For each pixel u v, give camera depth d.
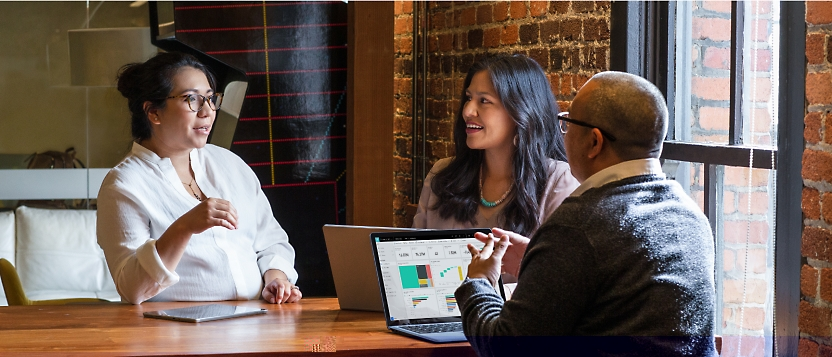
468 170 2.72
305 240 4.21
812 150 2.02
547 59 3.33
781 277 2.14
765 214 2.44
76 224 4.58
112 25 5.14
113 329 2.01
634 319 1.54
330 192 4.23
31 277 4.42
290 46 4.12
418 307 2.09
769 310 2.43
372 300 2.28
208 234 2.51
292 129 4.16
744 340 2.53
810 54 2.02
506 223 2.59
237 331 2.00
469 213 2.67
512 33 3.56
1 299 4.31
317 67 4.17
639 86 1.68
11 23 5.04
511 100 2.57
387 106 4.15
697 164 2.70
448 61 4.06
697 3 2.72
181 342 1.86
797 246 2.08
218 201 2.26
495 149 2.65
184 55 2.54
